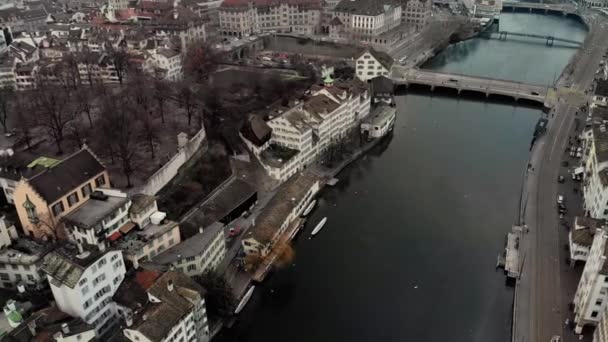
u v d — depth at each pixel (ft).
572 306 445.78
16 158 568.82
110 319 403.95
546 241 526.98
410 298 474.90
